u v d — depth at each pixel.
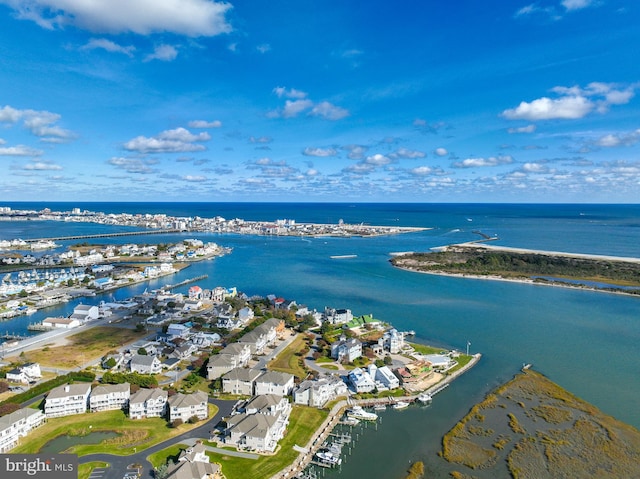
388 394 129.25
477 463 96.62
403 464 96.19
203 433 104.62
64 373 138.75
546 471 93.81
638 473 93.75
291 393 127.00
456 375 143.00
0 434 94.56
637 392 130.75
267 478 89.25
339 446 101.62
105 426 107.00
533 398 126.69
